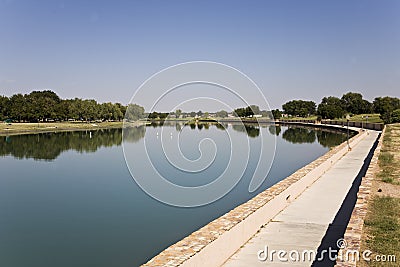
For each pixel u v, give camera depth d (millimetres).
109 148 31594
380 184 11070
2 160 25094
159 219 10977
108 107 73688
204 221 10734
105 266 7816
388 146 22047
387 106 73875
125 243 9133
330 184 11727
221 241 5648
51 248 8859
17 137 43188
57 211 12219
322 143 33969
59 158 25859
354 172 13977
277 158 23578
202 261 5070
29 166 22422
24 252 8555
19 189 15891
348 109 97500
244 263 5707
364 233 6707
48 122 72625
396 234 6621
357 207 7230
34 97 74500
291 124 70250
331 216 8148
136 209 12133
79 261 8078
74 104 71812
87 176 18719
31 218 11344
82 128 58031
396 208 8297
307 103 97000
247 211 7047
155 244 9070
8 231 10078
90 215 11625
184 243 5293
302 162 22297
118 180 17375
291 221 7816
